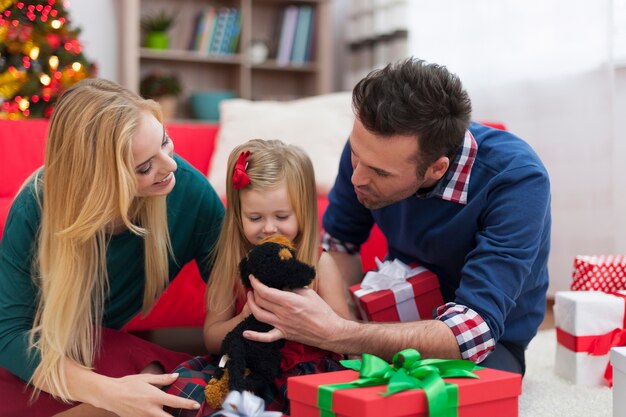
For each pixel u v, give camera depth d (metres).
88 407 1.31
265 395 1.25
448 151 1.33
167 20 4.03
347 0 4.50
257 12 4.47
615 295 1.79
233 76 4.36
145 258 1.40
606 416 1.46
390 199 1.37
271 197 1.36
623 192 2.70
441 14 3.37
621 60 2.67
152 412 1.17
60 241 1.23
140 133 1.20
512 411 1.07
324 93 4.33
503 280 1.27
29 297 1.31
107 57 4.02
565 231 2.77
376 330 1.22
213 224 1.53
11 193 2.41
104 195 1.20
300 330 1.21
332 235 1.73
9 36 3.07
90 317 1.32
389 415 0.95
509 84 3.01
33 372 1.25
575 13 2.70
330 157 2.63
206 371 1.33
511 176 1.35
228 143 2.65
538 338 2.27
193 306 2.01
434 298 1.50
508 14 3.00
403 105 1.23
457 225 1.42
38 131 2.50
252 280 1.22
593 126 2.64
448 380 1.04
